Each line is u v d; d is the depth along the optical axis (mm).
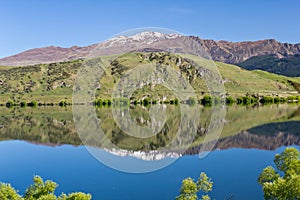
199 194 16359
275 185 9242
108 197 16156
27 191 10734
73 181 19094
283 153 10492
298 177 8922
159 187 17281
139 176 19172
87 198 9953
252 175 19844
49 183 10773
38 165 23672
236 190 17000
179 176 18922
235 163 22328
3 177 20984
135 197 16203
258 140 35969
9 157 27906
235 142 32406
